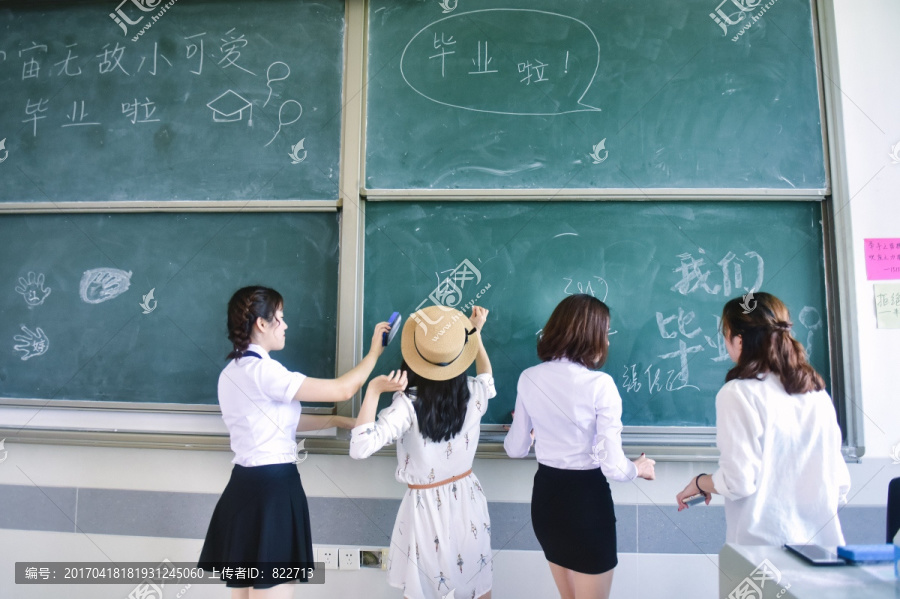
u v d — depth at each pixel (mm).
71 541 1824
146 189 1812
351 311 1717
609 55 1734
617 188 1700
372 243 1754
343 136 1757
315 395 1406
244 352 1448
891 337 1682
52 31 1882
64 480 1834
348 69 1767
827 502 1226
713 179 1695
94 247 1828
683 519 1726
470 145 1737
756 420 1230
